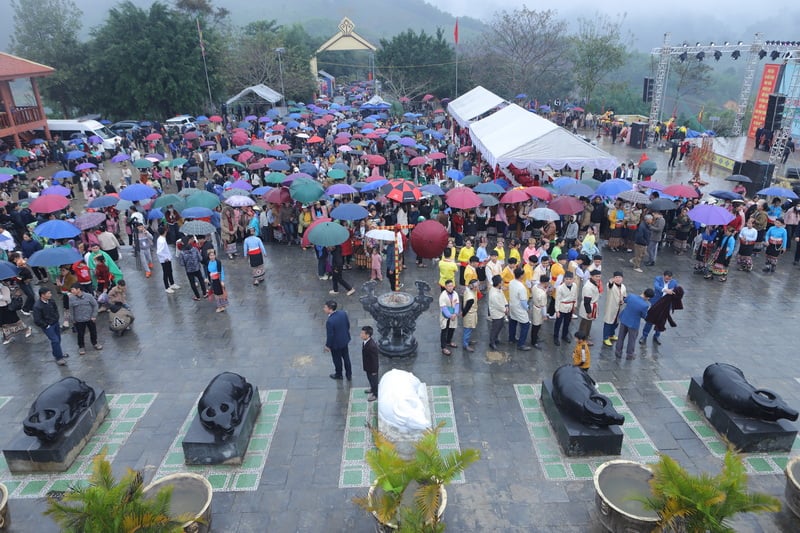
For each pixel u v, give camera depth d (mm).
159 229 15266
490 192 18141
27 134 35250
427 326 12938
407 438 8273
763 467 8188
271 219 19156
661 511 5957
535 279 12125
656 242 16281
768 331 12539
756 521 7270
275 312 13852
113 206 19219
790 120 29062
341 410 9797
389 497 5980
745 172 25266
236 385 9031
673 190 17312
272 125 38094
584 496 7773
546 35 50219
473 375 10844
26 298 14234
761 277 15773
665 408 9734
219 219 18656
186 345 12266
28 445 8328
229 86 49531
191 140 34969
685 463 8398
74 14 48281
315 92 59719
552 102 59125
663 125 39094
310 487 8008
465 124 32500
